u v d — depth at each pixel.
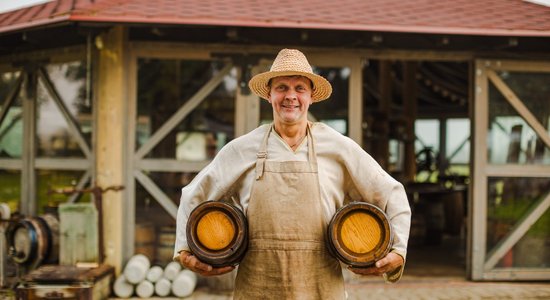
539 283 5.38
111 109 5.07
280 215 2.18
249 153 2.27
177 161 5.19
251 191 2.22
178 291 4.87
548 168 5.41
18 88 5.81
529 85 5.42
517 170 5.40
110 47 5.07
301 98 2.22
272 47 5.21
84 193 5.34
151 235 5.20
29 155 5.68
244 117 5.21
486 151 5.38
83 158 5.36
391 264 2.12
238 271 2.29
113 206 5.05
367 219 2.16
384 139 8.06
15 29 4.95
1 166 5.91
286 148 2.23
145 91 5.17
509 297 4.88
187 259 2.21
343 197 2.32
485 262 5.39
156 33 4.92
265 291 2.18
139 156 5.17
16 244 4.92
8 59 5.87
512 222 5.41
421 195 7.96
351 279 5.32
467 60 5.43
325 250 2.20
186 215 2.31
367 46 5.31
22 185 5.72
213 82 5.20
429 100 11.38
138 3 4.99
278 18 4.77
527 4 5.95
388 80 8.34
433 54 5.38
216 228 2.20
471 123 5.44
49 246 4.99
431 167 10.52
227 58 5.20
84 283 4.36
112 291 4.91
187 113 5.20
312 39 5.25
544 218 5.42
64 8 5.09
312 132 2.28
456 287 5.21
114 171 5.08
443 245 7.60
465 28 4.87
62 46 5.46
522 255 5.41
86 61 5.32
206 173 2.31
